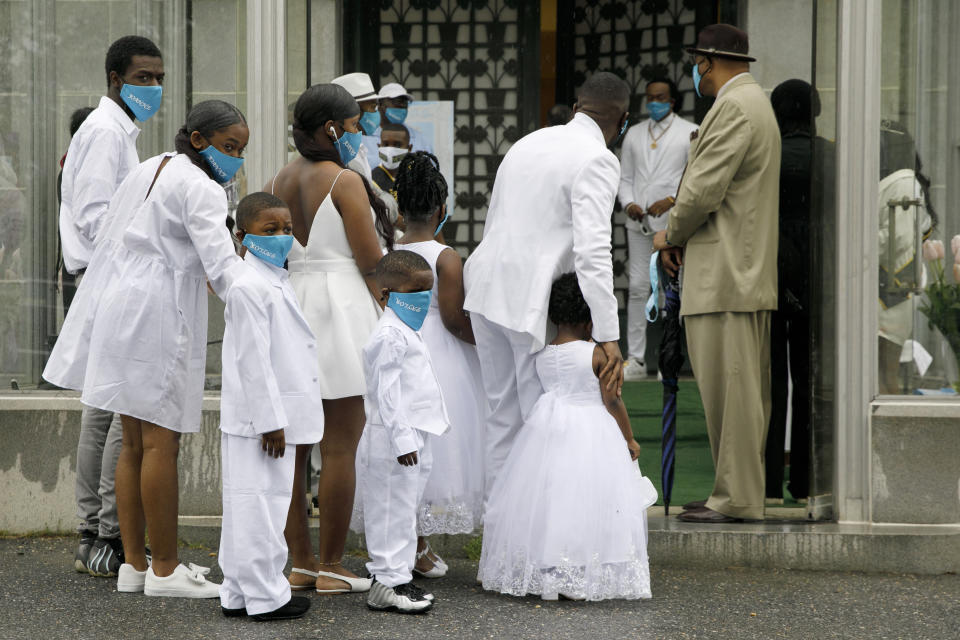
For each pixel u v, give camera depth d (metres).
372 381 3.85
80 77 5.32
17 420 5.14
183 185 3.96
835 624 3.80
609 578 3.98
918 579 4.49
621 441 4.10
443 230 8.23
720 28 4.96
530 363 4.24
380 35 8.14
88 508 4.46
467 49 8.14
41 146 5.32
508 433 4.37
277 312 3.77
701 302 4.82
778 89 5.30
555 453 4.04
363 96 4.99
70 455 5.13
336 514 4.09
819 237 4.97
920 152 4.92
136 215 4.03
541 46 9.01
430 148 8.13
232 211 5.14
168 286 4.00
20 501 5.16
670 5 8.63
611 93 4.31
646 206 8.27
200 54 5.17
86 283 4.21
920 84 4.92
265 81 5.12
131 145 4.55
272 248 3.77
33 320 5.29
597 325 4.07
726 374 4.80
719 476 4.85
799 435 5.25
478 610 3.90
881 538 4.57
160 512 4.03
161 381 3.97
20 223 5.32
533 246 4.18
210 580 4.32
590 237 4.03
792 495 5.29
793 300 5.21
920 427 4.78
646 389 8.12
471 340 4.47
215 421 5.02
